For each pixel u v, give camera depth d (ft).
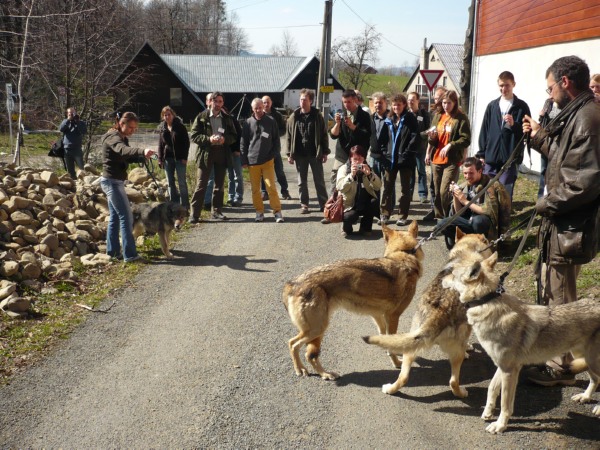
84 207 30.89
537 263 14.29
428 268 24.07
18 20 55.67
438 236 28.99
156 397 14.55
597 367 12.55
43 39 53.06
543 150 13.79
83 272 23.95
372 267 15.71
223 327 18.75
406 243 17.10
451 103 28.48
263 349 17.20
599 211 12.94
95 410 13.98
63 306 20.49
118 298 21.42
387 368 16.06
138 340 17.84
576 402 13.71
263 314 19.75
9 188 28.68
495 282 12.72
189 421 13.48
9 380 15.40
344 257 25.94
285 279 23.22
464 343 13.97
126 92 71.10
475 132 50.88
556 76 12.79
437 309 13.64
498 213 22.93
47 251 24.58
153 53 150.10
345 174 29.22
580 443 12.09
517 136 24.95
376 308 15.88
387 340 13.37
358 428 13.11
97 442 12.74
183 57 174.70
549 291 13.96
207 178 32.53
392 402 14.20
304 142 34.12
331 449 12.37
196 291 22.11
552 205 12.69
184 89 154.10
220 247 28.12
